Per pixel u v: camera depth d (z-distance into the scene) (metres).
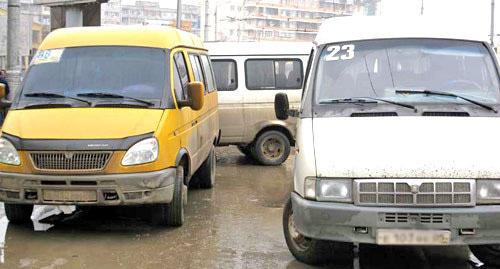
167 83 6.94
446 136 5.07
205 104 8.69
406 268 5.59
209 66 9.81
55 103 6.73
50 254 5.90
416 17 6.62
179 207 6.84
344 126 5.34
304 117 5.61
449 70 5.88
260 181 10.24
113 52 7.26
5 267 5.50
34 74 7.16
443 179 4.75
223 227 7.01
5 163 6.34
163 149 6.43
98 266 5.55
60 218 7.33
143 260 5.74
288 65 11.76
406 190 4.75
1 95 7.26
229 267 5.57
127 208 7.79
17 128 6.46
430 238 4.72
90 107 6.65
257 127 11.72
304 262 5.67
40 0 18.20
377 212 4.73
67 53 7.30
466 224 4.71
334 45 6.18
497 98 5.65
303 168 5.05
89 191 6.20
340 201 4.86
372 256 5.90
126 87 6.90
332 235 4.88
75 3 17.67
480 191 4.77
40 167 6.24
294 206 5.14
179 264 5.64
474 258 5.85
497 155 4.86
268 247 6.21
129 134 6.30
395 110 5.49
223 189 9.48
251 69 11.68
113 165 6.20
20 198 6.32
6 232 6.69
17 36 16.16
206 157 8.98
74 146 6.19
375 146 5.00
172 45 7.44
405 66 5.92
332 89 5.83
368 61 5.97
